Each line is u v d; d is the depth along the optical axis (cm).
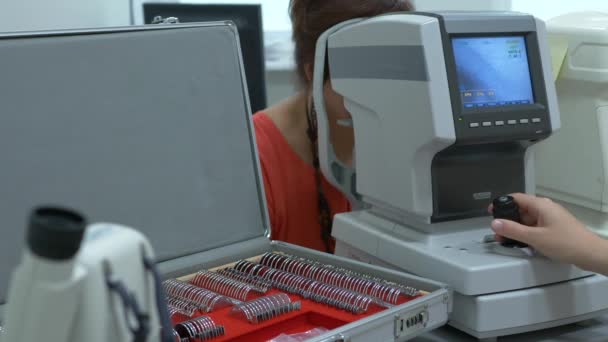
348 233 116
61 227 39
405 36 97
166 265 103
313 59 134
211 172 110
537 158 133
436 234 104
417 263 100
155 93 105
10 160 90
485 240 101
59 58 95
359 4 127
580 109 124
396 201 105
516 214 98
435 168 102
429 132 95
